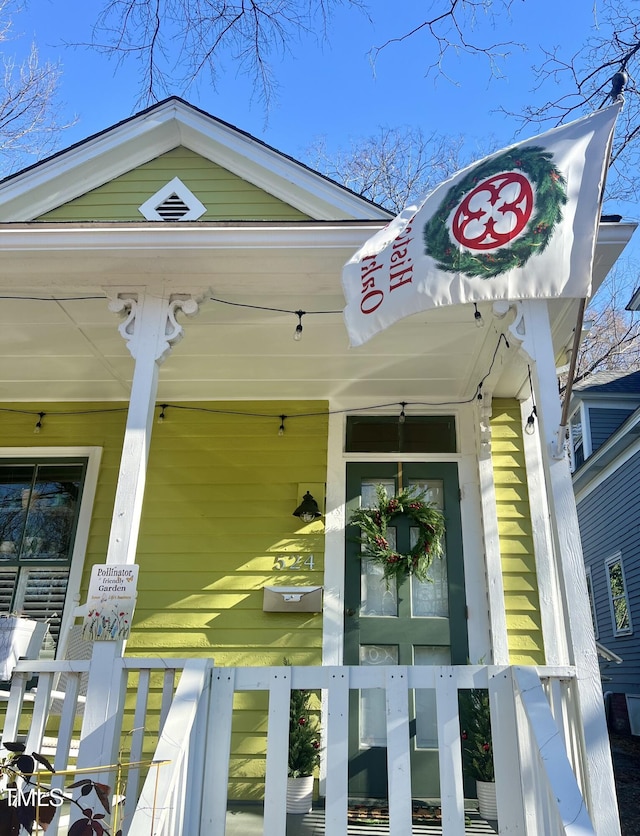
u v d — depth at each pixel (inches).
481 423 194.1
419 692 173.6
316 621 180.7
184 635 180.2
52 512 197.9
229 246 136.3
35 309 155.8
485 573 184.7
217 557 188.1
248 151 187.9
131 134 189.9
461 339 168.7
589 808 102.2
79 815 106.0
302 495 193.3
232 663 177.0
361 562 189.6
